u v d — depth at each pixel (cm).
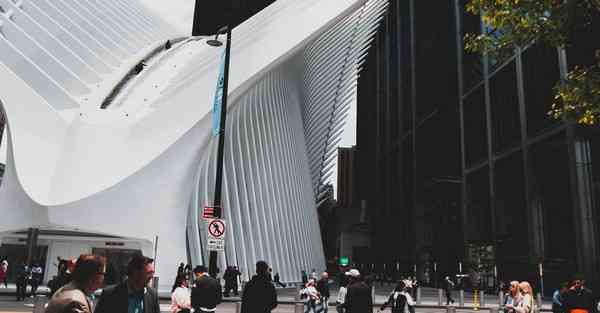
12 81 2111
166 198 2064
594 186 2428
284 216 2639
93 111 2281
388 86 6222
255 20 2816
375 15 3978
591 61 2322
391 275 5597
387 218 5903
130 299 369
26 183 1927
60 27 2586
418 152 4928
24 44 2389
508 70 3306
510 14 824
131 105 2419
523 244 3081
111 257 2016
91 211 1933
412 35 5219
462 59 4031
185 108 2195
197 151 2166
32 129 2059
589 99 778
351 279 705
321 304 1166
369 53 7400
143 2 3669
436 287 4200
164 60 3031
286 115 3005
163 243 2012
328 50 3684
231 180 2264
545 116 2827
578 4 761
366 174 7500
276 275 2258
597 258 2369
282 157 2769
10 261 1983
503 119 3356
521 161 3112
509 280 3166
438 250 4347
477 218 3725
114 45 2802
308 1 2539
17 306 1362
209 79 2270
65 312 301
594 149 2469
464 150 3909
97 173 2023
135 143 2116
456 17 4159
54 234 2014
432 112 4606
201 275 700
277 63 2314
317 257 3428
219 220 975
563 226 2658
